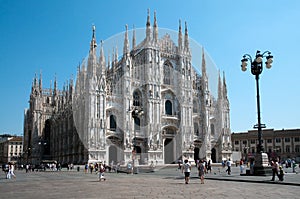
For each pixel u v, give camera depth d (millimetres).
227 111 108250
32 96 146250
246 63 42688
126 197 21953
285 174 46125
